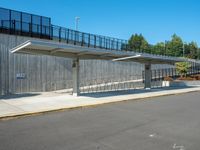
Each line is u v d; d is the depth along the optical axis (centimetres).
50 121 1118
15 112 1288
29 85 2414
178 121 1129
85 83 3056
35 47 1748
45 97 2012
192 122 1109
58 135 870
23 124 1054
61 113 1348
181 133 911
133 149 724
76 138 831
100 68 3272
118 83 3262
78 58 2155
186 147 749
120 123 1076
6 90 2230
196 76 4809
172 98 2172
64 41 2911
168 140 819
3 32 2314
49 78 2598
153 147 744
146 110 1459
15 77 2300
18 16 2455
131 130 949
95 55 2283
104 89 3042
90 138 833
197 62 5497
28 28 2520
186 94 2588
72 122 1094
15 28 2412
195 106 1641
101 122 1095
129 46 3953
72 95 2177
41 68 2520
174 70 4797
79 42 3122
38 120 1145
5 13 2361
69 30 2989
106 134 886
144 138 839
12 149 715
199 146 759
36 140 805
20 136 855
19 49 1739
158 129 970
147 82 3081
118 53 2200
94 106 1625
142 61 2961
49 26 2730
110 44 3581
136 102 1864
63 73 2752
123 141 802
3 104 1591
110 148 730
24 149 716
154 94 2377
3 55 2216
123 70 3669
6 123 1079
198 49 8031
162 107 1590
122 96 2147
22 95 2155
